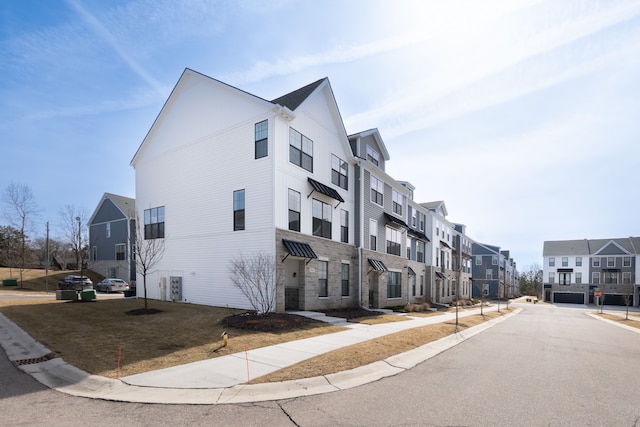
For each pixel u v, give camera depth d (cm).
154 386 616
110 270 3909
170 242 1959
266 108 1605
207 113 1850
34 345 890
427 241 3538
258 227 1577
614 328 1986
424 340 1139
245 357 809
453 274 4578
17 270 3819
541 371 804
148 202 2133
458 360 904
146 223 2134
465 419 505
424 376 731
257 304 1515
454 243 4825
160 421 482
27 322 1188
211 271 1739
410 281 3141
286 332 1134
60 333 1025
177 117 2003
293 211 1667
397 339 1095
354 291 2133
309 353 861
